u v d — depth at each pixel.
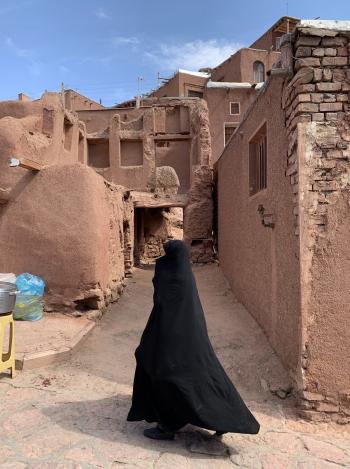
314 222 4.45
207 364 3.64
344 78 4.45
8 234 7.61
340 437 4.09
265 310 6.31
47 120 9.88
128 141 16.91
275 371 5.20
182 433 3.92
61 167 7.55
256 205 6.94
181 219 22.08
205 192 14.44
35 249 7.48
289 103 4.81
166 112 16.70
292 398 4.71
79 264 7.36
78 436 3.79
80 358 5.86
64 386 4.96
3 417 4.12
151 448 3.63
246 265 7.93
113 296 8.75
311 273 4.45
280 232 5.35
